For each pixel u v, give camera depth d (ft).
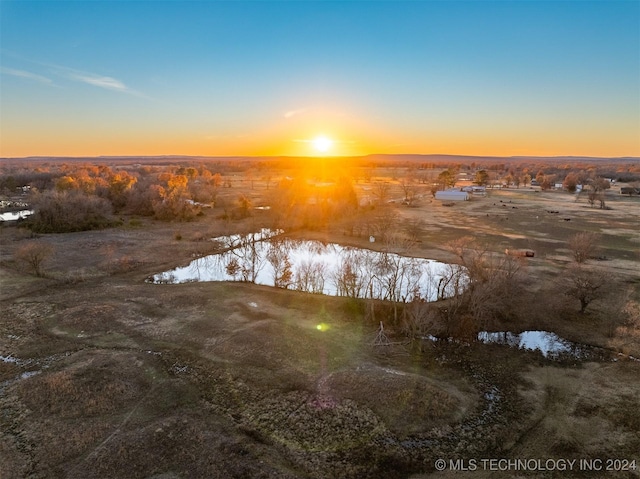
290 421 87.71
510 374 107.76
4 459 75.15
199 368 107.45
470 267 148.36
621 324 131.64
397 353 117.39
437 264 200.23
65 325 128.77
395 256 213.25
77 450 77.61
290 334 123.65
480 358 115.65
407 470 76.23
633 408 93.15
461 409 92.17
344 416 88.74
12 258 197.06
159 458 75.72
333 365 108.58
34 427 83.82
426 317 125.59
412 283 168.45
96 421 85.87
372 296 150.20
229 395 96.63
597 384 102.68
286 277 175.22
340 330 130.72
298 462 77.05
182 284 172.55
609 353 117.60
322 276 173.99
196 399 95.04
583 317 136.87
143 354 113.50
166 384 99.76
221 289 163.22
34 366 107.55
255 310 143.64
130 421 86.22
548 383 103.60
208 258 217.97
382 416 88.63
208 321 133.28
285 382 100.94
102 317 132.98
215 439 80.94
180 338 122.21
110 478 71.15
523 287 155.43
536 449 81.56
